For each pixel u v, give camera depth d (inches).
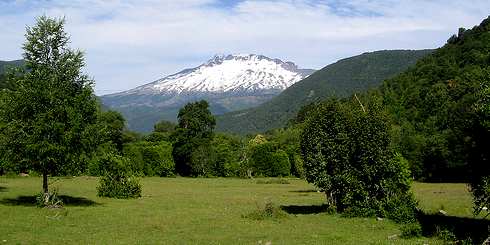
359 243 859.4
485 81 882.8
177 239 912.9
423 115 3489.2
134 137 5034.5
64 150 1406.3
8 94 1421.0
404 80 4183.1
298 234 970.7
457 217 1176.2
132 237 932.0
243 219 1202.0
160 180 3442.4
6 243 849.5
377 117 1262.3
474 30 4195.4
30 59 1445.6
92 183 2637.8
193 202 1665.8
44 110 1418.6
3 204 1446.9
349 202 1267.2
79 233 973.8
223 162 4222.4
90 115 1513.3
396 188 1234.6
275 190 2361.0
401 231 975.6
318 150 1288.1
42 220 1140.5
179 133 4259.4
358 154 1258.6
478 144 883.4
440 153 3034.0
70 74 1469.0
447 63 3875.5
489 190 824.3
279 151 4266.7
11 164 1413.6
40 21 1440.7
